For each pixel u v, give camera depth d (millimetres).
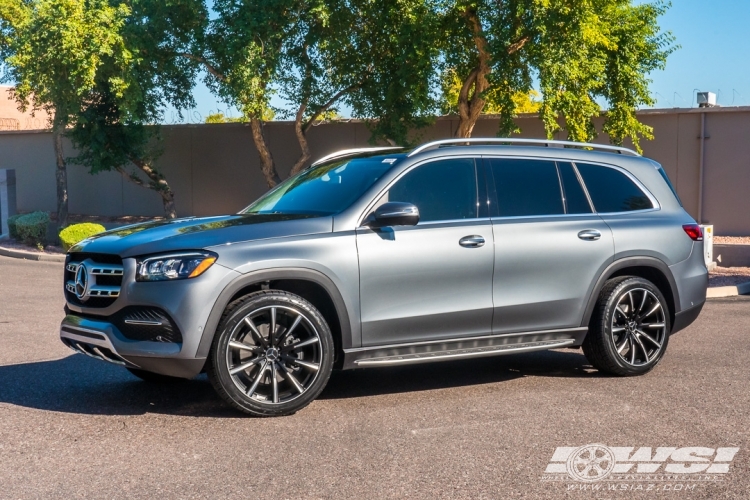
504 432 4965
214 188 25469
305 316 5344
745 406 5602
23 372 6668
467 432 4965
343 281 5488
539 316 6223
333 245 5480
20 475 4172
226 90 19031
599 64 18469
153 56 20000
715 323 9633
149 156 22484
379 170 6000
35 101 21422
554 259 6242
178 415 5371
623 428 5055
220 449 4625
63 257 18516
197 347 5078
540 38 17047
